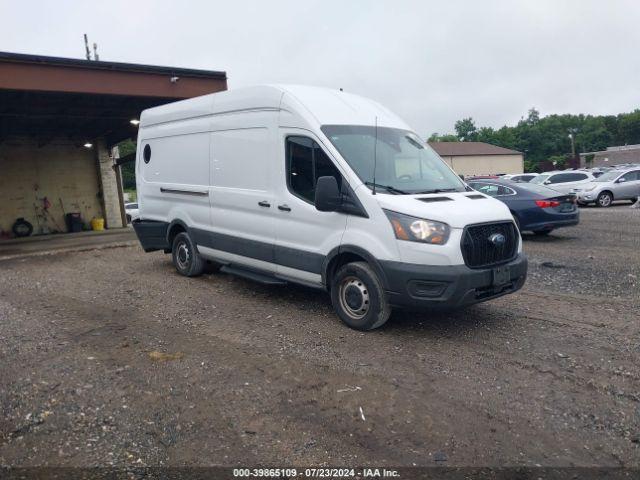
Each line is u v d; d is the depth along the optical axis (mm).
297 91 6195
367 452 3297
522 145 95375
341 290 5684
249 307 6539
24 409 3826
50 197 20391
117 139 20688
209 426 3604
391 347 5070
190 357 4852
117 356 4875
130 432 3525
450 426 3600
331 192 5332
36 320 6078
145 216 9008
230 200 6945
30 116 15523
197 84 13930
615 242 11266
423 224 4969
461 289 4934
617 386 4176
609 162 70625
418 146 6391
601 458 3230
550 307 6379
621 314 6047
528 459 3217
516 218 11570
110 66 12609
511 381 4297
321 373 4473
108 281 8297
